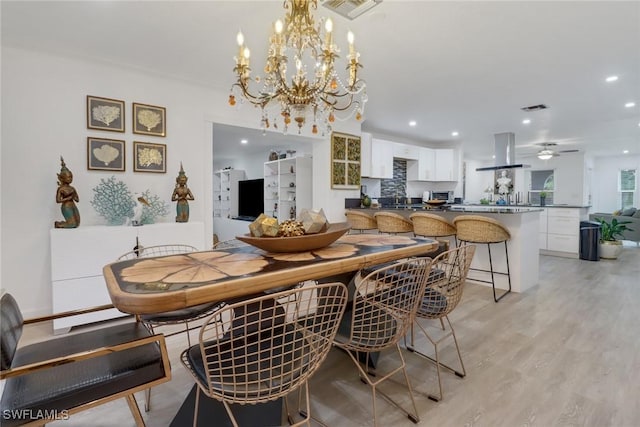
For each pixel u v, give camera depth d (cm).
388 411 166
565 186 952
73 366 119
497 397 177
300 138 479
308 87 212
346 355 225
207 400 149
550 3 210
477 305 323
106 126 304
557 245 589
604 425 155
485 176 1105
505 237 336
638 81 350
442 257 177
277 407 155
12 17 225
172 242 305
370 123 559
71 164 289
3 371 93
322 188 495
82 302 263
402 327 154
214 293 113
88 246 265
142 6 214
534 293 363
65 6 213
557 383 189
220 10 219
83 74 294
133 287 113
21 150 269
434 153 714
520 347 234
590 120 526
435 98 413
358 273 213
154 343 138
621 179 999
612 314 298
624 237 721
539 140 724
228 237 724
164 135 337
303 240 168
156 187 334
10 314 119
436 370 204
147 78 327
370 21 231
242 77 198
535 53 284
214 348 133
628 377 195
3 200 263
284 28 207
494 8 215
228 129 414
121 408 172
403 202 696
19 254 270
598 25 236
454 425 155
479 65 309
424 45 269
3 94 262
